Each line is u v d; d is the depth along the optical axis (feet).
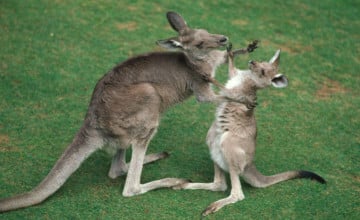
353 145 42.37
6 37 52.75
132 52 52.90
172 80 37.42
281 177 36.96
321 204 35.09
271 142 42.27
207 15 61.11
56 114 43.60
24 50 51.19
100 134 35.29
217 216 33.35
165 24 58.59
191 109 46.34
